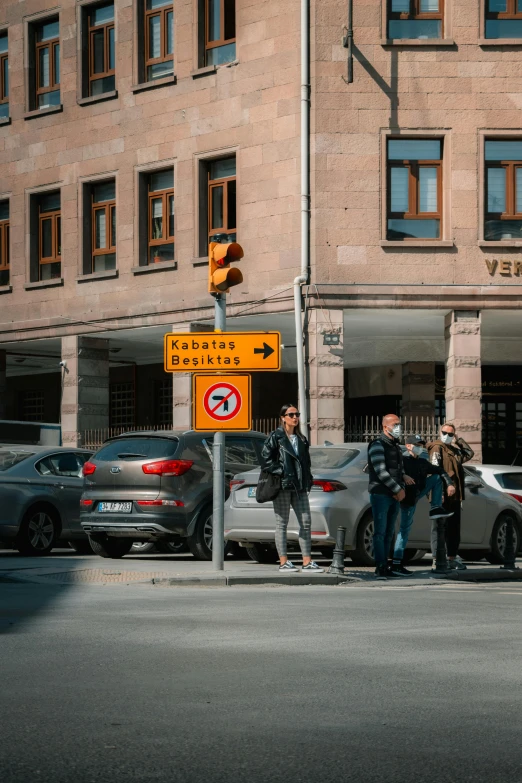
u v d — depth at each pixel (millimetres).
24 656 7996
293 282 27156
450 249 27172
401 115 27203
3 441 26391
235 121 28484
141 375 37312
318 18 27188
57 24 32406
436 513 15680
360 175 27172
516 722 5926
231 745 5398
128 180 30516
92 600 11805
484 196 27375
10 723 5836
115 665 7633
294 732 5676
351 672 7410
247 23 28297
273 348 14898
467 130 27266
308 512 15031
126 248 30531
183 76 29484
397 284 27109
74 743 5414
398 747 5383
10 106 32906
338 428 26953
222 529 15094
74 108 31594
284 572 14742
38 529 19453
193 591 12969
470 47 27344
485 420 33000
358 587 13930
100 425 31688
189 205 29359
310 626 9734
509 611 11117
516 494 20547
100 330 30812
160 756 5180
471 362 27141
